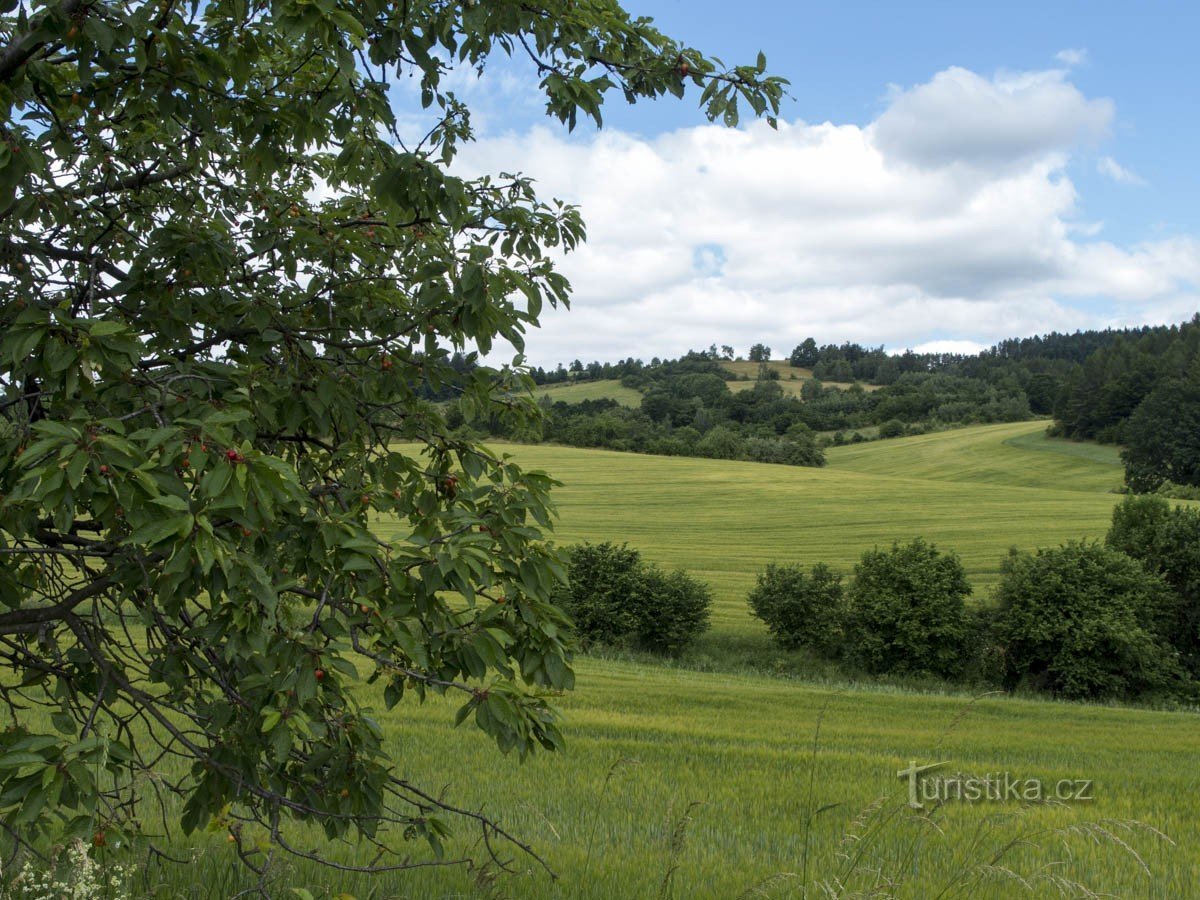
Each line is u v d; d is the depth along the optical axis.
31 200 3.93
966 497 97.19
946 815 9.05
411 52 3.95
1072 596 43.00
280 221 4.81
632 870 7.21
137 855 5.67
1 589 3.69
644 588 43.75
